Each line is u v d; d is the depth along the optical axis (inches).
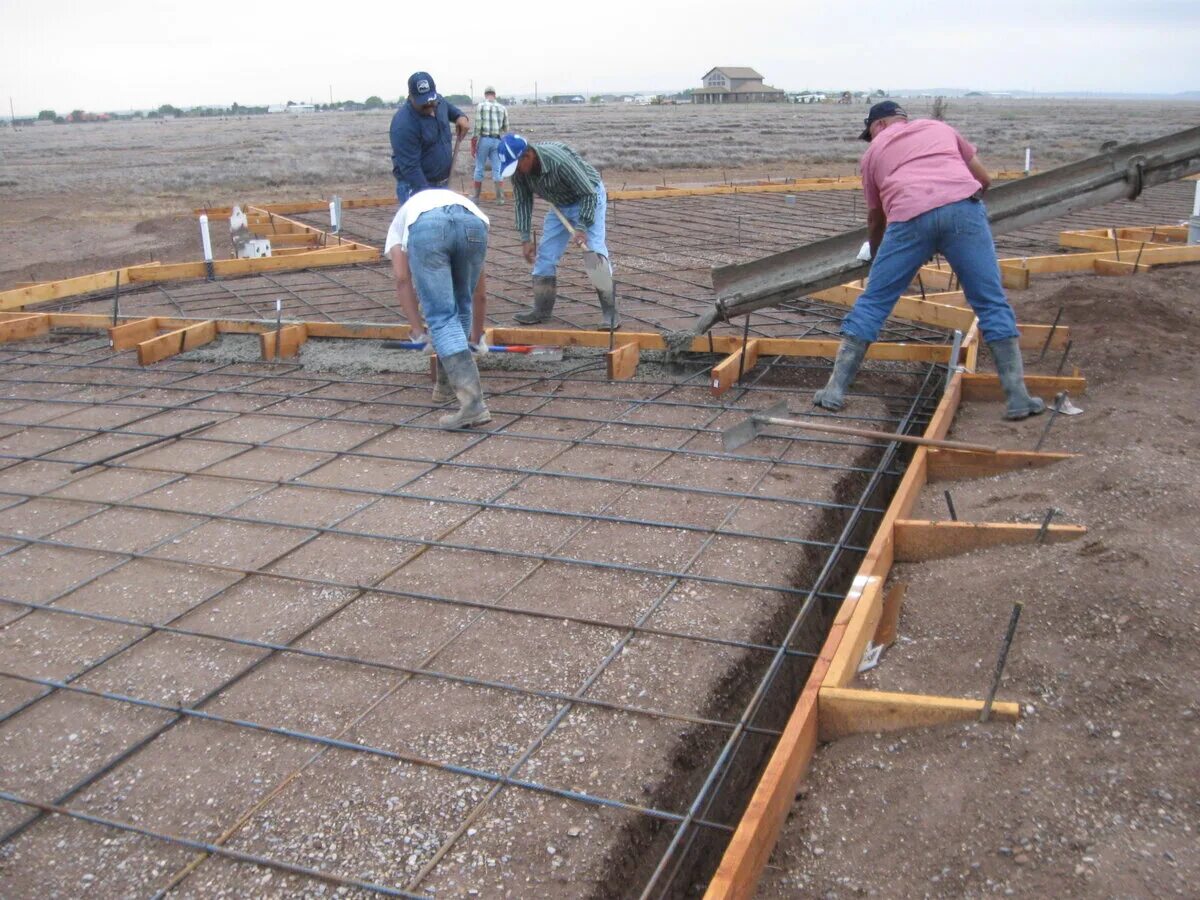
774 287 214.4
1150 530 120.5
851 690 96.5
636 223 490.3
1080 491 138.1
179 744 105.3
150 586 139.4
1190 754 83.3
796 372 222.1
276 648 121.2
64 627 129.6
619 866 87.4
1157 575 107.4
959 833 81.0
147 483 176.2
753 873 79.5
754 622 123.0
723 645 118.3
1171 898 70.6
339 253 393.1
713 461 173.6
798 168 919.7
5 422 212.4
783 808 86.7
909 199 171.5
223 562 145.4
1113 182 193.8
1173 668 93.7
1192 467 140.2
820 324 264.5
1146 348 208.7
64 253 491.5
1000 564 122.6
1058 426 170.1
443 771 98.9
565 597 131.3
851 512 154.2
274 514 161.0
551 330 244.7
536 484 167.9
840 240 216.4
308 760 101.7
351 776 98.9
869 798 88.0
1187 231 367.6
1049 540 125.3
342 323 265.4
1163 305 239.6
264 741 105.1
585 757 100.1
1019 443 165.6
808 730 94.0
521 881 84.8
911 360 218.1
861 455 172.9
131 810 95.7
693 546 143.3
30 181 934.4
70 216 657.6
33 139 2222.0
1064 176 197.0
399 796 95.7
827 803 89.0
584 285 330.3
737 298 219.6
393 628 125.6
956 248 172.2
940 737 92.4
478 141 556.7
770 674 111.1
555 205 241.1
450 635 123.4
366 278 364.8
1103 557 113.7
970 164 179.5
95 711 112.0
